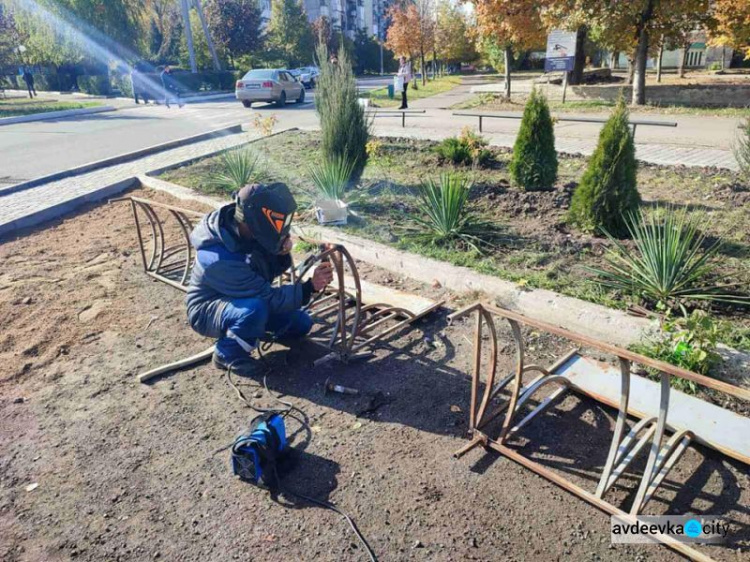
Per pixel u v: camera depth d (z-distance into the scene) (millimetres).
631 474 2818
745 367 3373
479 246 5383
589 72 26844
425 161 9312
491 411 3289
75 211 7824
